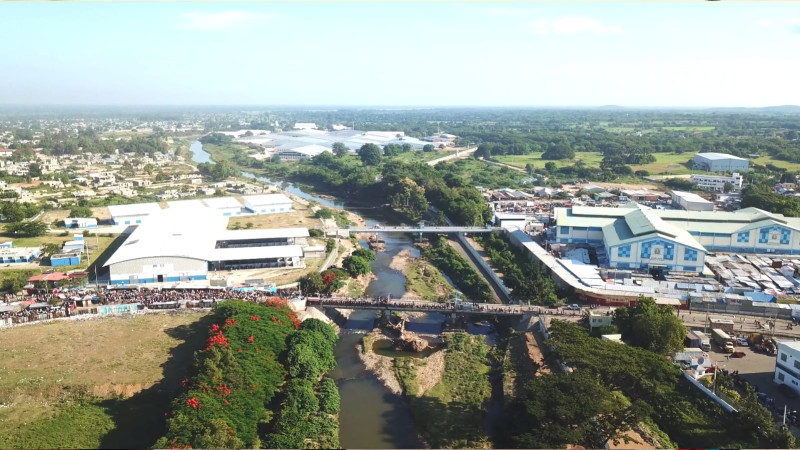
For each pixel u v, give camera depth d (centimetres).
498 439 9288
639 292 14462
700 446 8412
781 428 8275
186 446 8075
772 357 11444
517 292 14738
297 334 11744
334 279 15938
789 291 14850
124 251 16262
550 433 7938
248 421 9194
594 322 12362
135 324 12862
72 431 9138
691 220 18975
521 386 10831
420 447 9262
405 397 10869
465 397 10731
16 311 13500
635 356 9831
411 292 16212
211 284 15688
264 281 16175
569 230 18850
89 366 10944
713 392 9588
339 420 10025
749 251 18125
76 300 14062
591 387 8688
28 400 9875
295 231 19750
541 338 12612
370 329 14050
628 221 18125
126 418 9562
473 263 18900
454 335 13275
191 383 9725
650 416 9212
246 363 10406
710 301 13625
